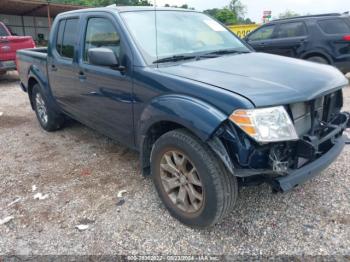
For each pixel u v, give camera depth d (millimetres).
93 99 3629
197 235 2594
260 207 2904
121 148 4387
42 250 2506
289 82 2457
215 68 2787
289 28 8297
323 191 3104
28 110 6699
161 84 2660
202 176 2375
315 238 2502
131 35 3066
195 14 3881
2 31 10000
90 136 4926
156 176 2836
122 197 3168
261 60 3078
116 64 3002
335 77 2748
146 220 2803
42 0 20766
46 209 3020
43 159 4148
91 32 3611
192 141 2408
